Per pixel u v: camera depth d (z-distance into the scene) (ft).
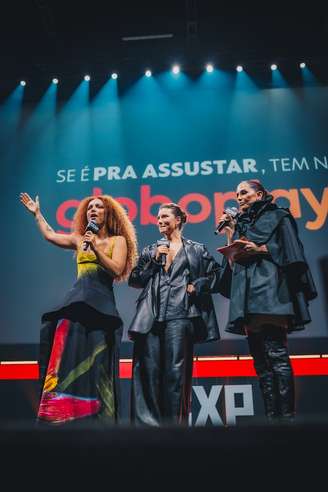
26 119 17.17
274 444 2.59
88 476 2.60
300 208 15.17
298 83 17.02
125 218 10.70
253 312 8.66
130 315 14.19
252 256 9.20
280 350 8.70
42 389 8.95
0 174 16.35
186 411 9.31
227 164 15.89
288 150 15.98
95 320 9.19
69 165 16.34
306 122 16.38
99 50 17.78
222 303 14.11
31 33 17.29
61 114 17.17
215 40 17.52
